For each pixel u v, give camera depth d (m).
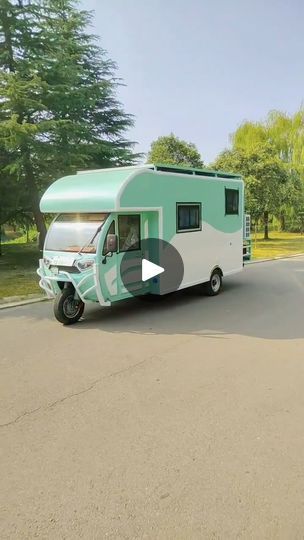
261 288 11.56
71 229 8.16
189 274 9.71
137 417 4.17
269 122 33.53
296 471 3.24
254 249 24.42
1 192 16.59
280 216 36.34
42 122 14.87
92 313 8.74
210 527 2.70
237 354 6.01
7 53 15.43
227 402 4.45
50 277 8.11
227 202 11.03
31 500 3.00
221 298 10.18
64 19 17.80
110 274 7.88
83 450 3.61
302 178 32.03
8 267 16.14
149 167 8.70
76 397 4.67
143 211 8.37
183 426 3.96
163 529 2.69
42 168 15.91
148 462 3.41
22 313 8.85
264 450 3.53
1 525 2.77
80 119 17.61
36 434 3.89
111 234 7.80
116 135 20.20
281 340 6.65
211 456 3.47
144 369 5.47
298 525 2.70
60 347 6.50
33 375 5.34
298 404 4.37
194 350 6.23
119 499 2.98
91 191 8.00
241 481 3.14
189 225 9.60
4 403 4.56
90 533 2.68
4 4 14.88
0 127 13.77
